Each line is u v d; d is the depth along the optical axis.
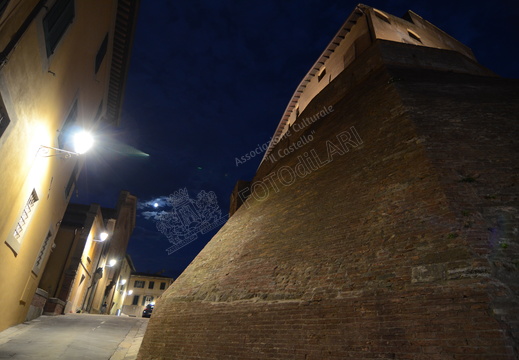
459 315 4.09
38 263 12.08
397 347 4.31
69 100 9.96
